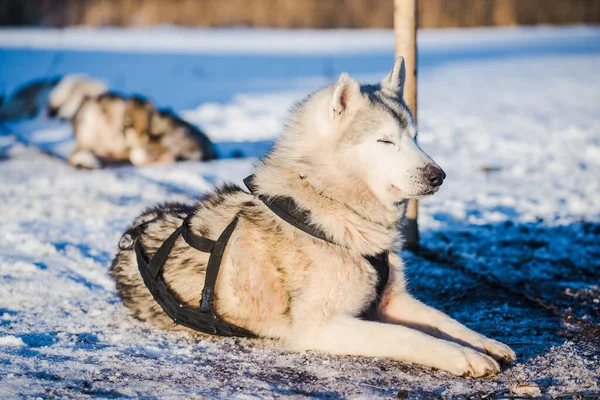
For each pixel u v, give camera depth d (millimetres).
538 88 20547
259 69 25562
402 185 3893
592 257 5875
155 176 9734
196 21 49719
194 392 3344
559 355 3846
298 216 3812
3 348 3869
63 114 16734
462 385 3443
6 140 12992
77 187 8617
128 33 42656
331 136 3953
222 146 12477
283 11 50250
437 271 5508
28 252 5844
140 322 4375
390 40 38344
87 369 3615
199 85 21266
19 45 32594
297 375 3582
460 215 7254
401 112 4039
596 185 8680
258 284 3848
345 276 3803
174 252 4098
